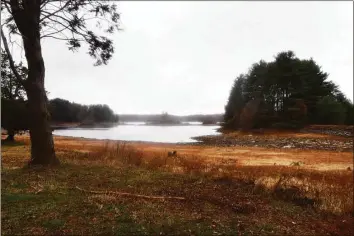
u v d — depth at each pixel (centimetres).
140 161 1347
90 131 7800
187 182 929
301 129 5097
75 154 1561
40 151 1079
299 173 1341
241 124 6034
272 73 5706
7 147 2038
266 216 693
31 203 618
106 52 1288
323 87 5928
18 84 2355
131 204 647
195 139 4631
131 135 5834
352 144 3434
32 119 1078
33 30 1054
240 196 826
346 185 1139
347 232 690
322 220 749
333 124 5338
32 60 1070
